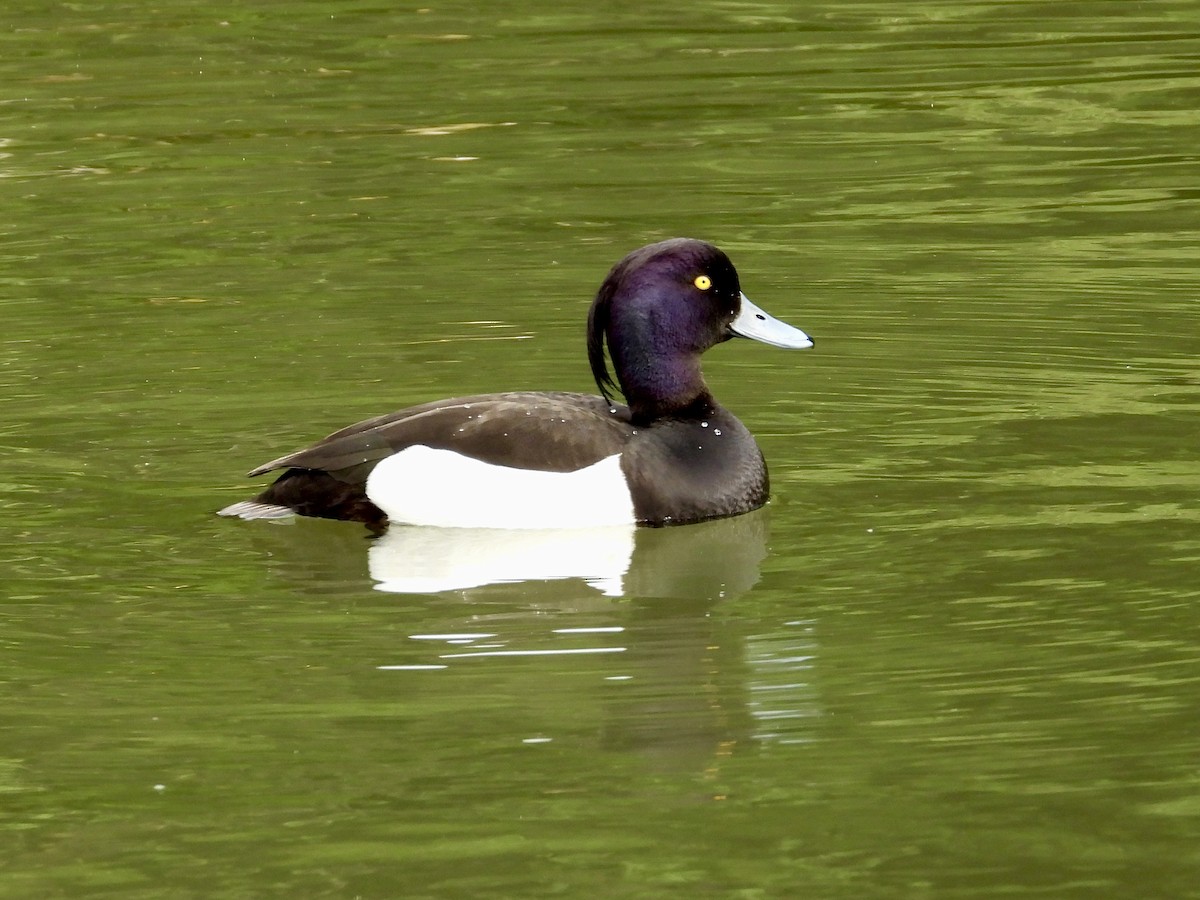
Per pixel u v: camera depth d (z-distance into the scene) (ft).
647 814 25.27
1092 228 57.62
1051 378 44.93
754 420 42.93
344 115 70.90
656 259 37.99
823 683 28.96
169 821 25.25
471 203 61.16
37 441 41.42
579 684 29.04
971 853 24.20
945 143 66.74
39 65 77.30
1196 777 25.91
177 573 34.04
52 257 56.39
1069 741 26.96
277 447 41.14
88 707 28.37
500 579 33.73
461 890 23.56
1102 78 73.92
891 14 84.28
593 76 75.36
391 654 30.22
